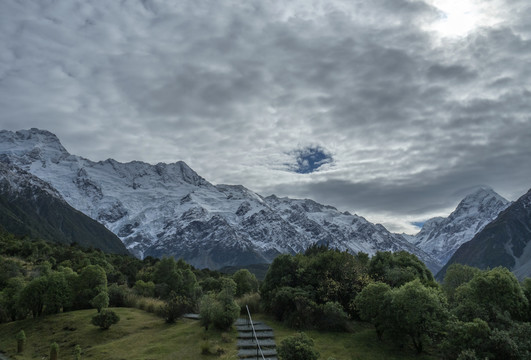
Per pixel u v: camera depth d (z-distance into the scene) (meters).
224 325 34.62
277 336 33.16
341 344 31.14
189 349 29.75
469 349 24.50
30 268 82.12
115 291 48.34
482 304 30.42
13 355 32.16
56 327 37.81
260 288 44.81
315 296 38.62
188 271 68.44
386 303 31.12
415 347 30.23
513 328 26.61
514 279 32.69
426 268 45.84
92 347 31.98
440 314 29.05
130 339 33.12
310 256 47.59
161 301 47.22
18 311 43.97
